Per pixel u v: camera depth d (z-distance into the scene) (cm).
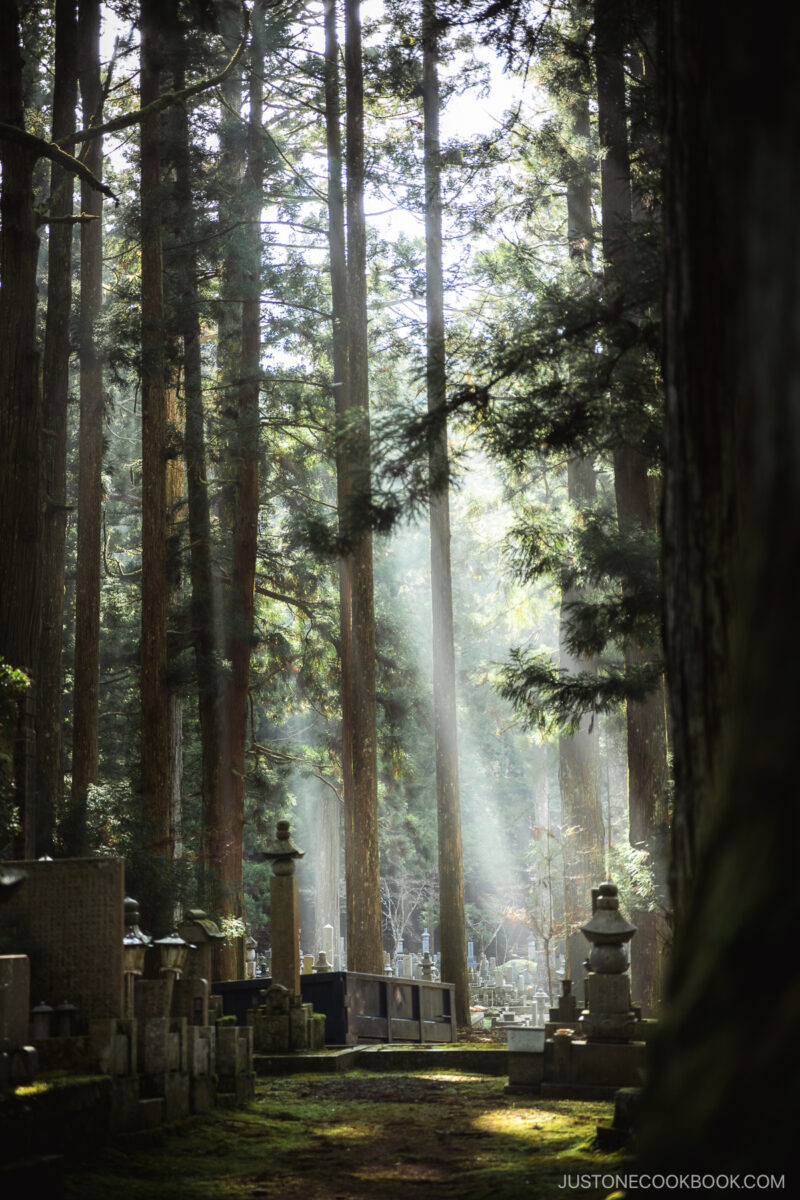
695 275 296
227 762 2492
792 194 170
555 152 2262
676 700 320
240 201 2462
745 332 191
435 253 2627
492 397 862
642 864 1597
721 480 280
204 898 1933
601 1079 1052
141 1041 787
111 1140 691
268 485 2972
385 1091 1117
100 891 761
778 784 161
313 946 5047
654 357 960
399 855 4575
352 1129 842
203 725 2483
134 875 1786
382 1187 620
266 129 2652
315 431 2842
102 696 3181
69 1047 708
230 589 2550
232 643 2558
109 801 1891
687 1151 154
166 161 2505
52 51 2648
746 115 182
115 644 3122
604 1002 1072
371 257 2752
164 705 2131
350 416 846
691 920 179
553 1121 867
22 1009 639
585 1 1412
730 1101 152
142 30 2203
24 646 1430
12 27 1496
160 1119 774
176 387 2538
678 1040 169
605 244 1025
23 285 1490
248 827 3866
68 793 2862
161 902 1802
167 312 2408
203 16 1030
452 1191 602
